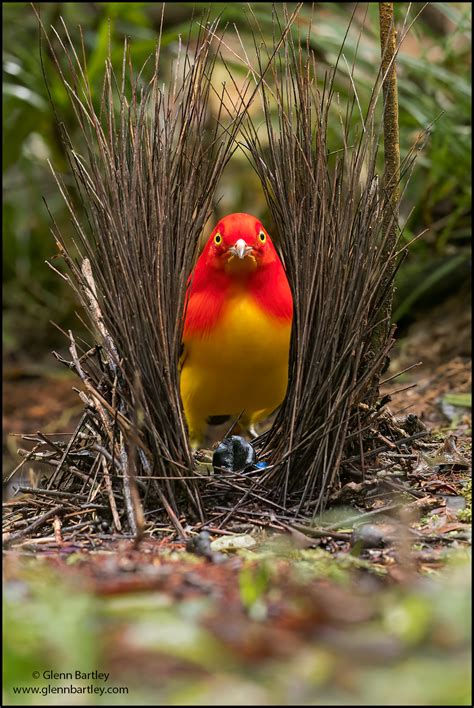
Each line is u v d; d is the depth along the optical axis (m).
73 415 12.90
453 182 12.30
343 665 3.48
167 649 3.60
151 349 5.87
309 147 6.34
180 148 6.17
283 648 3.62
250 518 5.89
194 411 7.33
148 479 5.84
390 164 6.54
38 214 16.70
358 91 12.11
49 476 7.13
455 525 5.66
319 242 6.13
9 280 17.00
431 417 9.59
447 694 3.21
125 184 6.02
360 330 6.07
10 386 14.38
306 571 4.77
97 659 3.61
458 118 12.36
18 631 3.60
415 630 3.65
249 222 6.66
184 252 6.06
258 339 6.70
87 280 6.25
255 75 6.68
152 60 12.36
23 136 14.91
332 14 13.98
